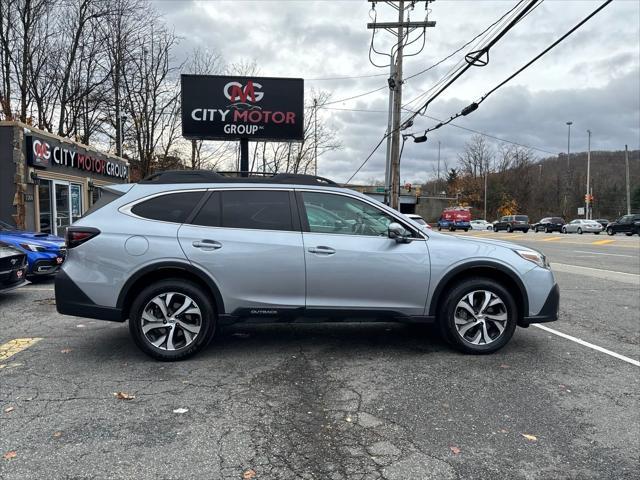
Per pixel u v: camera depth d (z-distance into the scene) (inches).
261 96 666.8
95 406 141.7
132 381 161.3
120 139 1022.4
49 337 213.8
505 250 192.7
